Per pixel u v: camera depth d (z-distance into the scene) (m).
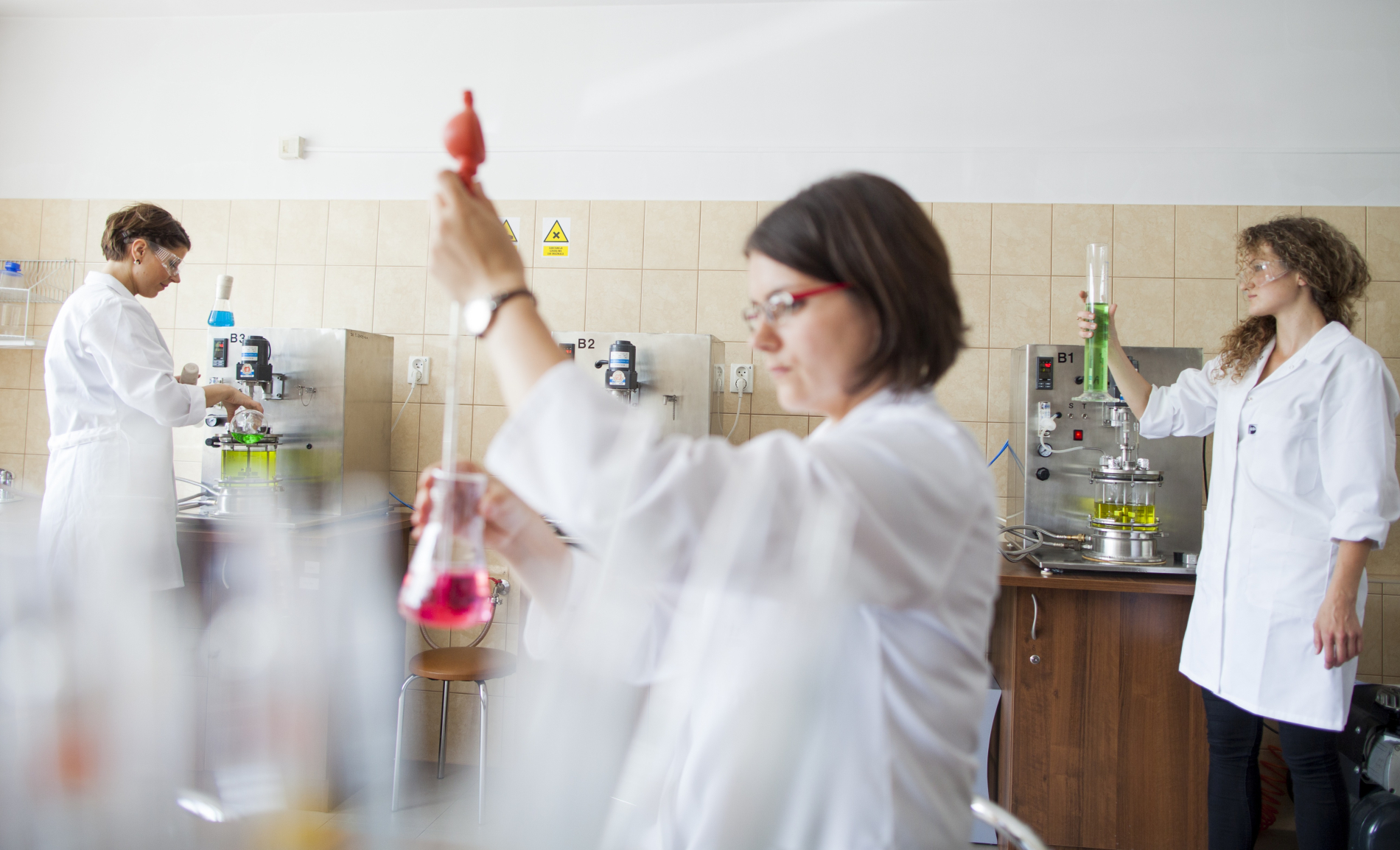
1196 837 2.25
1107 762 2.28
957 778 0.62
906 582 0.54
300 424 2.67
